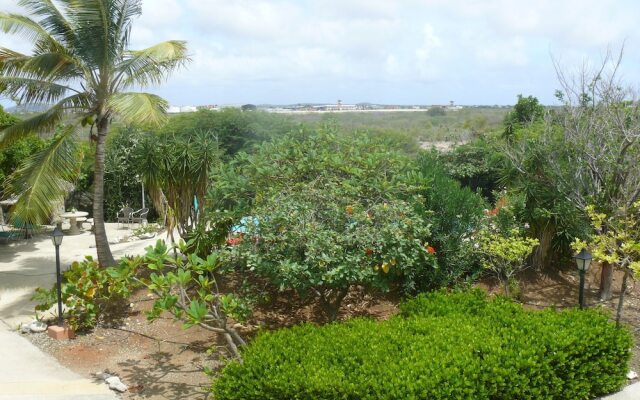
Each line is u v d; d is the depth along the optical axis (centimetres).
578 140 850
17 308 895
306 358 500
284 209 675
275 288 841
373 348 518
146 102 896
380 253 681
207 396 574
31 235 1550
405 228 686
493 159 1304
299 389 457
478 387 476
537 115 1778
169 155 963
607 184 842
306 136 919
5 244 1457
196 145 984
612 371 563
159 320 792
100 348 718
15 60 926
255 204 762
